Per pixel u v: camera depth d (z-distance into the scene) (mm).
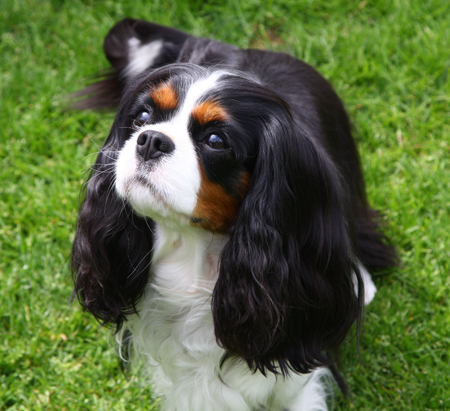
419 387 1088
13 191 1262
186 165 882
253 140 896
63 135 1325
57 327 1136
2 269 1193
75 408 1077
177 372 1024
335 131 1141
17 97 1379
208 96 888
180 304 987
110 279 989
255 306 920
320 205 924
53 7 1556
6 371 1105
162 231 962
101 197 974
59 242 1217
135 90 941
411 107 1357
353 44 1430
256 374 1001
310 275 935
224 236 948
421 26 1471
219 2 1534
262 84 924
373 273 1191
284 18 1512
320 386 1067
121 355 1075
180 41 1181
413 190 1257
